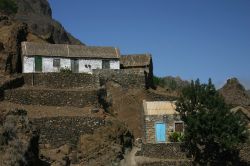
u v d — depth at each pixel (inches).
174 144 1994.3
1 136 1459.2
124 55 2859.3
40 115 2092.8
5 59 2524.6
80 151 1971.0
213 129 1895.9
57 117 2065.7
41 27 4158.5
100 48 2778.1
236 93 2982.3
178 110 2009.1
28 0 4894.2
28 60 2578.7
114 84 2506.2
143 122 2213.3
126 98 2443.4
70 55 2655.0
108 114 2242.9
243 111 2372.0
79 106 2249.0
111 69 2554.1
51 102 2244.1
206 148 1947.6
